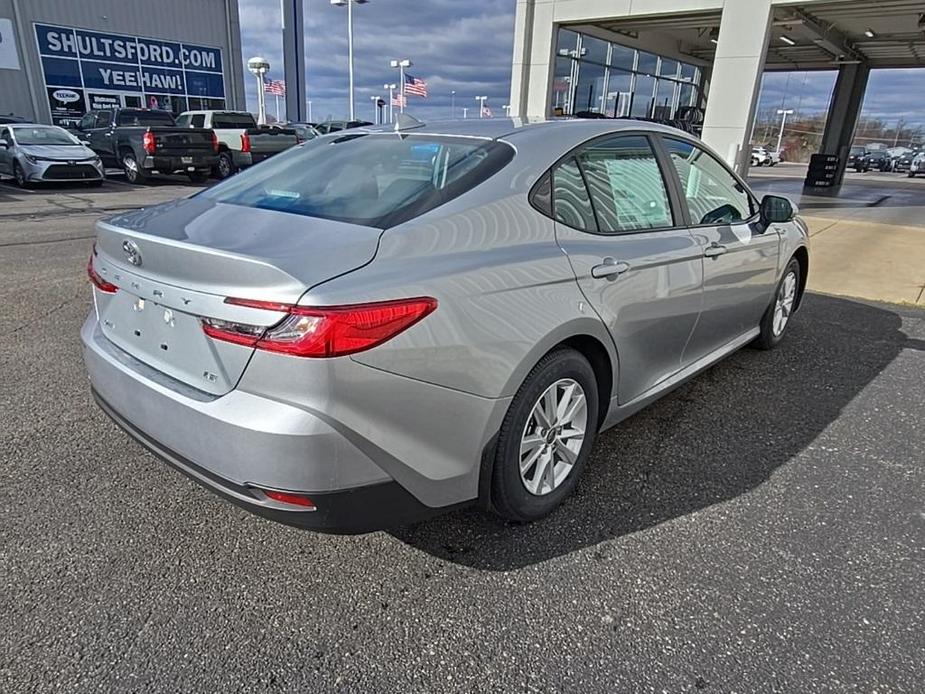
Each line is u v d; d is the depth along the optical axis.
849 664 1.87
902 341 4.82
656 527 2.52
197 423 1.91
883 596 2.15
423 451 1.99
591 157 2.72
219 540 2.38
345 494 1.86
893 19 13.65
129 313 2.26
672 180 3.14
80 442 3.05
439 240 2.09
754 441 3.23
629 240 2.74
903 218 11.79
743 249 3.56
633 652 1.91
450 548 2.37
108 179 16.70
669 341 3.06
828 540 2.45
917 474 2.94
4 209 10.91
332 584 2.17
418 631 1.98
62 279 6.13
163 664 1.83
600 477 2.87
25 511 2.51
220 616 2.02
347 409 1.79
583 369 2.52
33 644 1.88
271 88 27.92
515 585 2.18
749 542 2.43
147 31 23.58
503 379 2.13
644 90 18.03
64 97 21.97
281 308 1.75
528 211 2.37
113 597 2.08
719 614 2.06
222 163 16.75
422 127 2.89
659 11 11.43
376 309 1.80
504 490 2.31
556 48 13.19
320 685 1.78
